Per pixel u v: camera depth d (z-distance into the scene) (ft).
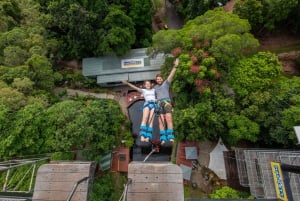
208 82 71.15
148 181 21.80
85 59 103.76
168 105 30.78
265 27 96.27
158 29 123.54
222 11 81.41
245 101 71.77
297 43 100.53
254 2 86.28
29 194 34.53
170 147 88.63
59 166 23.56
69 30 96.32
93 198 73.82
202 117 72.18
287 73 96.27
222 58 70.08
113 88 104.01
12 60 84.89
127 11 101.19
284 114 64.75
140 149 91.04
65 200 22.24
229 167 80.02
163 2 131.03
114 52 96.53
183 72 68.64
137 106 98.07
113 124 84.23
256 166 69.51
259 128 70.79
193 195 79.25
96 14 90.38
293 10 90.58
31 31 93.71
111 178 83.76
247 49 80.74
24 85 78.38
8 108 71.56
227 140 79.56
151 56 86.79
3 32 91.30
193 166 83.35
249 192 73.82
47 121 73.10
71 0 89.61
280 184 49.65
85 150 77.36
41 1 106.52
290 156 60.80
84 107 82.69
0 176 66.80
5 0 94.22
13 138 67.92
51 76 89.30
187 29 79.82
